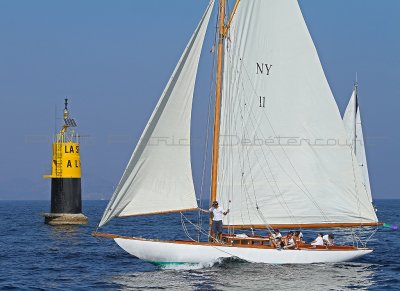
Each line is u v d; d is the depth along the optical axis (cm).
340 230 10462
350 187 5588
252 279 4775
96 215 17575
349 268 5362
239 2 5366
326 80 5550
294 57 5522
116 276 5094
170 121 4934
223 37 5319
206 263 5109
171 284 4625
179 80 4941
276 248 5269
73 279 5056
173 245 5019
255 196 5459
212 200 5325
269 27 5475
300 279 4838
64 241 8156
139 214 4925
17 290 4638
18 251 6988
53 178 11250
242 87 5412
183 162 4991
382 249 7175
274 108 5509
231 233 5469
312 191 5547
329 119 5566
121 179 4828
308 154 5547
